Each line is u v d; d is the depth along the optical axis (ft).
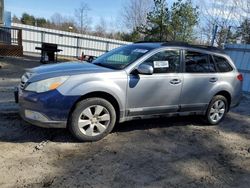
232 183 12.90
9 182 11.10
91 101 14.96
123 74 15.81
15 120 17.52
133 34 74.84
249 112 27.32
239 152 16.61
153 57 17.07
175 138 17.61
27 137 15.29
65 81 14.38
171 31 57.77
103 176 12.19
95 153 14.25
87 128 15.25
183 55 18.44
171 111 18.21
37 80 14.30
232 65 21.47
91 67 16.10
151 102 17.03
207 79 19.40
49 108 13.98
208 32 68.28
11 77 31.94
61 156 13.60
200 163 14.53
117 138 16.51
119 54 18.15
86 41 80.12
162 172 13.14
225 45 41.88
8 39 55.57
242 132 20.51
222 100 20.85
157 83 16.92
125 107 16.16
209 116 20.49
